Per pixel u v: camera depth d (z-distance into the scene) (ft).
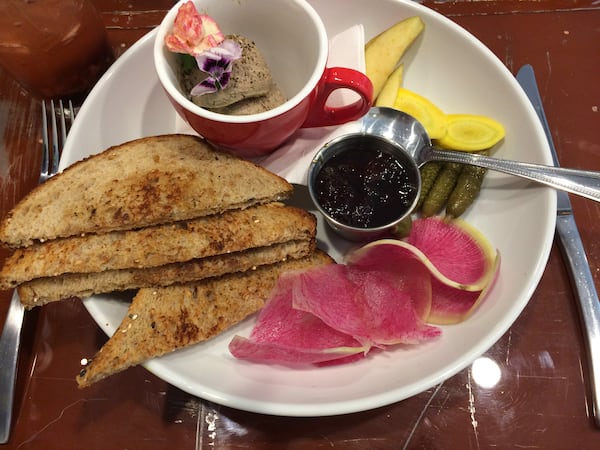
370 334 0.78
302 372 0.78
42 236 0.79
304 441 0.83
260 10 0.89
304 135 0.95
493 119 0.99
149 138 0.92
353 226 0.86
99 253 0.78
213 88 0.81
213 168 0.86
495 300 0.82
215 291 0.83
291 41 0.91
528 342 0.89
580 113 1.09
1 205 1.02
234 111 0.86
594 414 0.82
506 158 0.97
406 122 0.98
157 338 0.76
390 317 0.81
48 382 0.87
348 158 0.94
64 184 0.85
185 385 0.73
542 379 0.86
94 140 0.95
